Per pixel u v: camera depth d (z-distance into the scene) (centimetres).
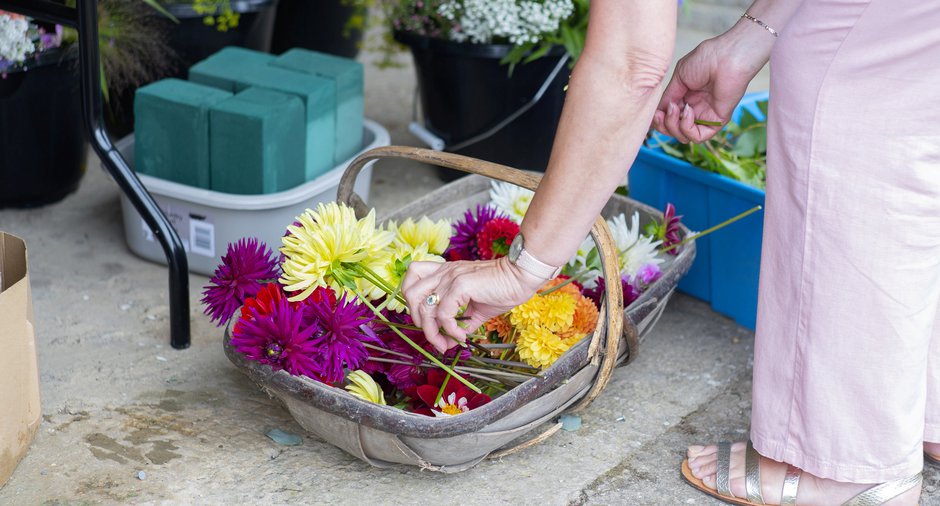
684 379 180
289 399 141
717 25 378
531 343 146
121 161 172
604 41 105
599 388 150
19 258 145
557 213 113
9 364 138
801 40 125
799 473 145
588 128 108
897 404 133
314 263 141
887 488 140
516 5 234
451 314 122
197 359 179
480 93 239
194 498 144
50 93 219
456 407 141
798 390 137
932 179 123
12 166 223
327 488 148
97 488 145
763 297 139
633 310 155
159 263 211
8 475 144
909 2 116
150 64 249
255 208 191
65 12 165
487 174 142
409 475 152
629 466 157
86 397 166
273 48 301
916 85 119
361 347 140
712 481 150
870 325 129
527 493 149
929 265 128
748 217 185
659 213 182
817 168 126
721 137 209
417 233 162
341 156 219
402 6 244
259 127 190
